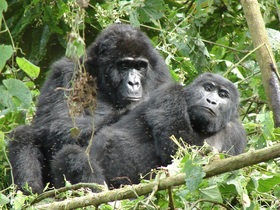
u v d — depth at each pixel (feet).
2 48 31.63
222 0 53.57
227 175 30.71
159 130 38.32
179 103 38.96
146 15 47.75
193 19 49.83
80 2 31.42
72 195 31.86
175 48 48.80
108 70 43.83
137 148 39.19
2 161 40.52
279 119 39.70
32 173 40.47
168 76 46.03
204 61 48.39
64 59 44.55
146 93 44.42
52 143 41.50
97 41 44.88
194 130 39.58
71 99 31.96
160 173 29.99
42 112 42.78
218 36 53.67
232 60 50.65
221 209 31.50
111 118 42.27
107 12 47.11
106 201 29.19
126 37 44.21
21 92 33.04
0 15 32.27
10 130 43.09
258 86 46.03
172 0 55.06
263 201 32.50
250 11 42.60
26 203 31.73
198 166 27.86
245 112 45.96
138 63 43.96
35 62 48.73
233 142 39.81
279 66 46.03
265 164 34.99
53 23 48.26
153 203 29.14
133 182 38.91
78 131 31.96
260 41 41.93
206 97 39.19
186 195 30.91
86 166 36.83
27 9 47.24
